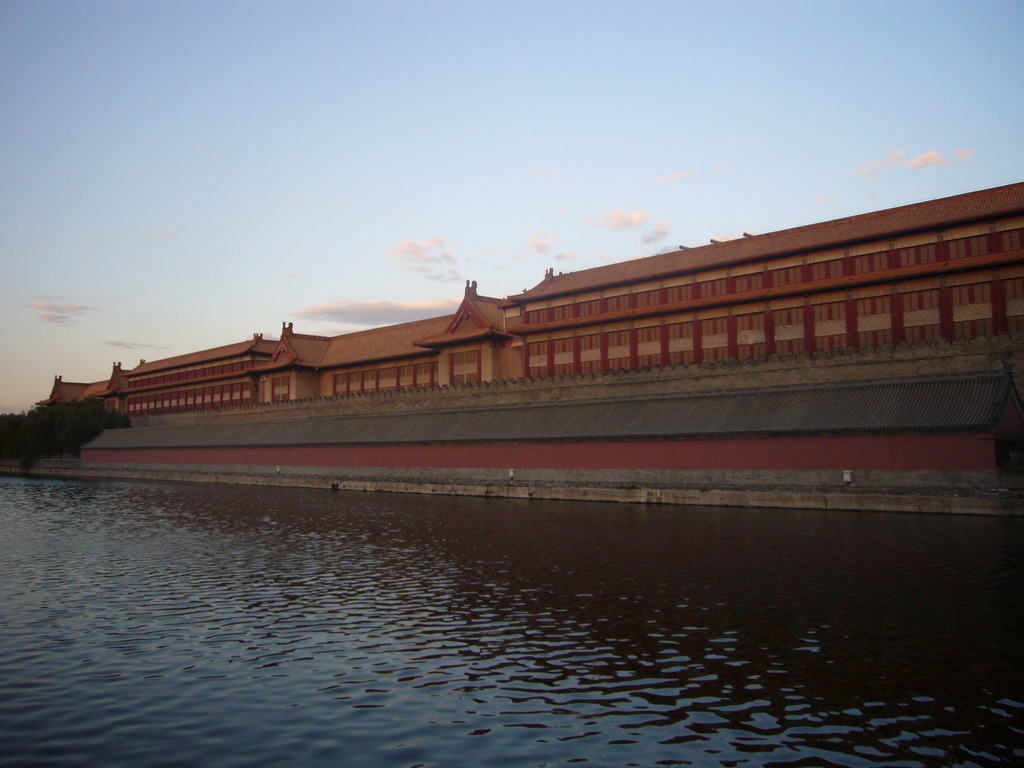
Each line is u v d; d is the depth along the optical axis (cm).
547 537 4275
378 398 9894
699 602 2717
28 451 13938
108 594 3066
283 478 9594
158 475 11881
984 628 2328
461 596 2916
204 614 2727
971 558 3309
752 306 7250
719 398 6369
